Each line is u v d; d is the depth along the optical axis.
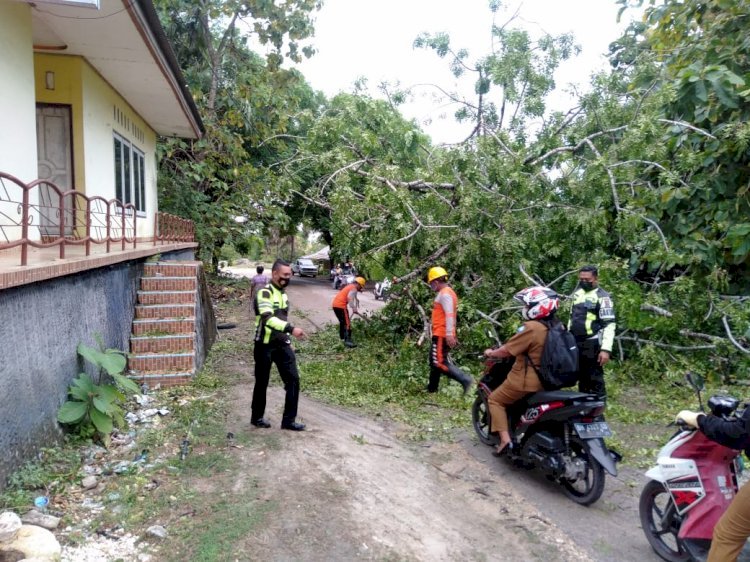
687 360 7.99
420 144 10.62
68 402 4.87
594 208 8.17
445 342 6.93
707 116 6.50
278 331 5.46
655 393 7.39
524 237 8.25
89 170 8.80
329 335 11.26
